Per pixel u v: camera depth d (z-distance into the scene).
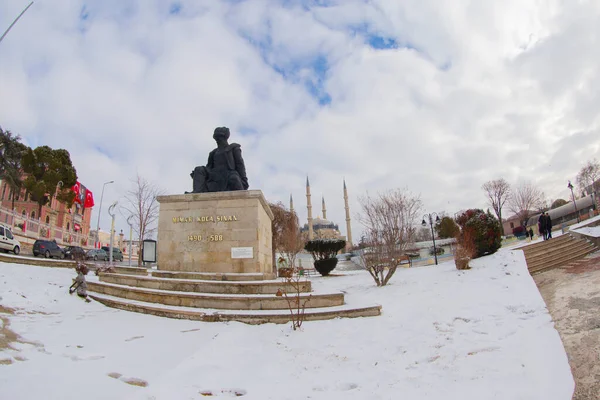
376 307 9.05
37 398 3.79
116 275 11.40
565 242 19.02
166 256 11.70
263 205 12.54
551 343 6.00
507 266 14.41
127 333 6.97
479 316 8.42
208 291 9.82
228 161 13.23
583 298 8.55
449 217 50.56
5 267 13.85
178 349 6.12
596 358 5.07
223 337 6.94
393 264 15.06
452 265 18.56
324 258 25.70
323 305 9.27
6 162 42.56
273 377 5.20
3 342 5.59
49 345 5.76
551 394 4.28
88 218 68.38
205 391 4.59
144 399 4.18
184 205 11.97
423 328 7.79
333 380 5.11
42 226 37.00
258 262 11.34
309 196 102.25
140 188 38.06
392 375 5.27
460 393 4.48
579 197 56.78
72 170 51.03
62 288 11.51
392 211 16.94
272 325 8.05
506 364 5.37
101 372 4.81
